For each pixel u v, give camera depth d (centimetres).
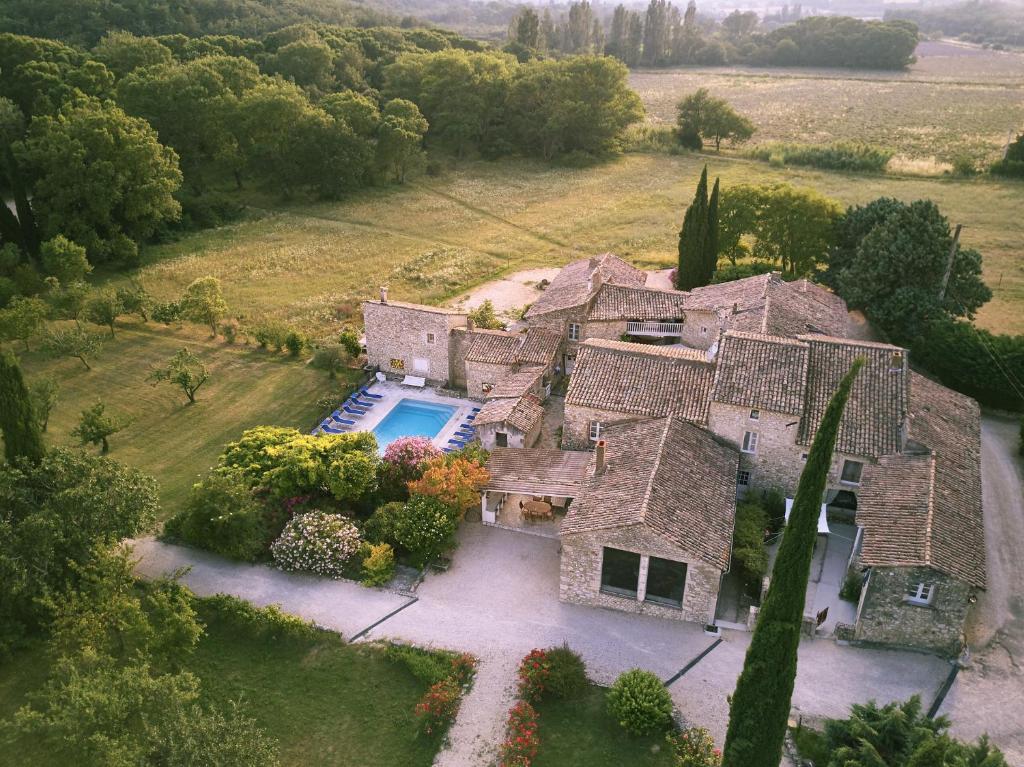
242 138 10588
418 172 11988
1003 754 2895
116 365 6341
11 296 6869
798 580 2508
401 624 3725
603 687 3372
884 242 6109
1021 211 9712
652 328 6003
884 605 3462
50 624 3362
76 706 2730
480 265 8612
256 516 4125
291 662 3544
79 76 10412
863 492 3916
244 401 5828
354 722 3259
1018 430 5247
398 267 8538
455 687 3288
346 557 4019
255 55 13975
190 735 2670
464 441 5266
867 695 3303
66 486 3641
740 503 4372
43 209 8006
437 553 4097
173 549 4247
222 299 6950
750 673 2606
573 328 6050
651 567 3650
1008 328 6712
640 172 12531
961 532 3569
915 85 19562
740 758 2686
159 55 11875
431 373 6069
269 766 2848
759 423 4266
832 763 2808
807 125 15750
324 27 16675
